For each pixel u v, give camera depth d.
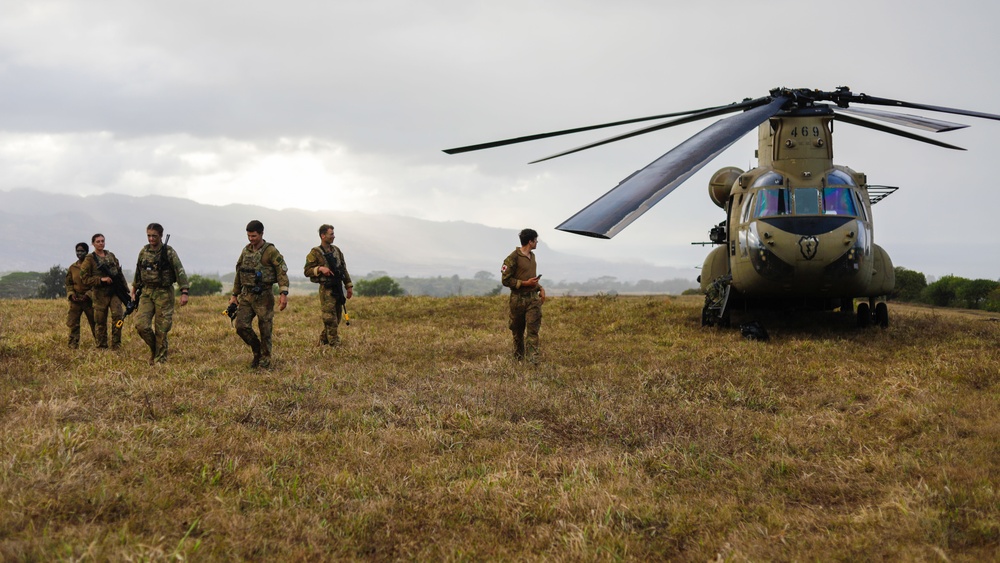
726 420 6.86
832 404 7.62
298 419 6.69
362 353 11.32
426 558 3.97
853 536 4.04
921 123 10.28
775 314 15.92
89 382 7.97
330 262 12.19
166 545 3.86
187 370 9.31
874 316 14.52
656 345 12.56
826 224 12.53
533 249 10.82
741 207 13.49
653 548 4.11
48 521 4.01
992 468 5.09
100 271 11.52
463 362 10.46
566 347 12.33
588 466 5.40
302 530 4.18
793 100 12.55
